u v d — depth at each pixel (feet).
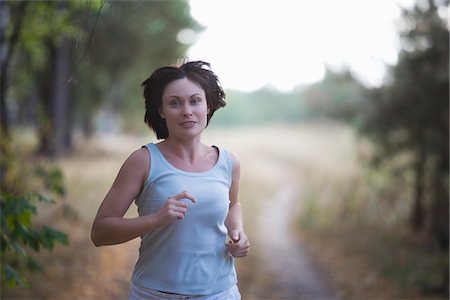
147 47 58.34
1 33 20.51
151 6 38.47
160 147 8.18
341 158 86.02
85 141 89.61
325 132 120.98
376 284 29.94
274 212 60.90
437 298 27.20
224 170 8.35
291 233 48.83
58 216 30.89
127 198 7.91
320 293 28.48
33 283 22.12
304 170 92.79
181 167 8.06
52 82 52.44
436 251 35.12
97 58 55.26
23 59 30.17
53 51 46.73
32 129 41.16
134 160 7.96
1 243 11.55
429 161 39.01
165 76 8.12
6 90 21.09
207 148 8.52
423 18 36.35
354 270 33.81
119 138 110.32
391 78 39.42
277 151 122.93
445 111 36.88
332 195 60.59
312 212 54.70
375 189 46.68
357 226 48.11
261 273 32.53
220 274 8.25
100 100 80.43
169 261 7.97
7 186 20.27
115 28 50.83
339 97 44.06
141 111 99.04
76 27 22.27
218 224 8.14
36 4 21.85
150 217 7.52
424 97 37.19
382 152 41.75
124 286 26.40
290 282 30.78
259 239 44.57
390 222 46.09
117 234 7.63
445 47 35.94
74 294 22.88
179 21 55.62
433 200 39.04
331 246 41.73
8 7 21.03
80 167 57.00
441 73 36.47
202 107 8.13
